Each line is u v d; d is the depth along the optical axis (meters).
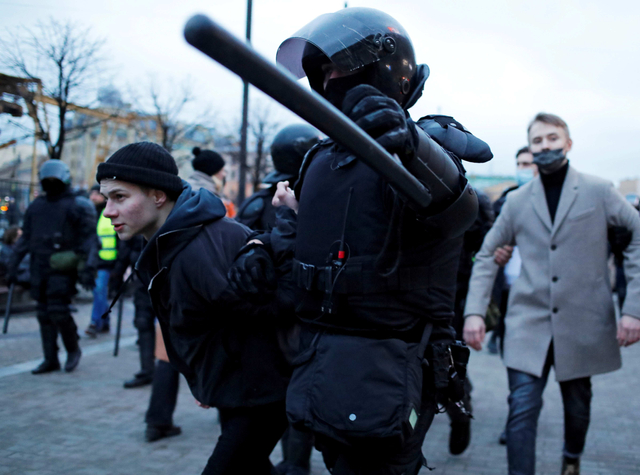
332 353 1.44
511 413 2.74
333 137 0.99
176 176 2.04
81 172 32.59
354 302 1.44
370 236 1.43
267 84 0.86
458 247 1.56
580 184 2.83
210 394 1.94
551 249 2.83
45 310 5.27
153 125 22.72
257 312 1.82
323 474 3.18
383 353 1.41
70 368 5.36
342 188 1.50
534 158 2.86
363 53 1.42
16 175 14.37
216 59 0.80
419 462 1.58
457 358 1.62
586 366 2.75
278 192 1.92
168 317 1.99
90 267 5.17
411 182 1.16
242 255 1.81
